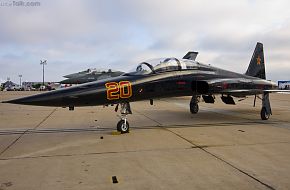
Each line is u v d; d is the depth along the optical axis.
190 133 8.02
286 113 14.12
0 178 4.16
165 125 9.70
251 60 15.66
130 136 7.56
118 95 7.82
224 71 12.04
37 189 3.72
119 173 4.38
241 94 11.34
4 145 6.49
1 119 11.47
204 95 11.41
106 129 8.84
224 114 13.39
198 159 5.19
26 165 4.83
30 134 7.99
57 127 9.29
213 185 3.88
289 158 5.26
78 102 7.23
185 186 3.84
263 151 5.81
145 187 3.80
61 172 4.44
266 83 13.77
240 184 3.92
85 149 6.03
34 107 17.64
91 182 3.98
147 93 8.56
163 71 9.18
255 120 11.16
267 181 4.04
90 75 35.34
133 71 8.96
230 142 6.73
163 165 4.81
